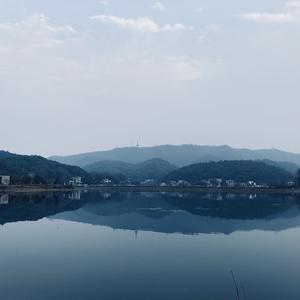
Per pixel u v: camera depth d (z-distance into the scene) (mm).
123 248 47344
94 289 31375
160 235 57312
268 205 120250
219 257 42938
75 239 53281
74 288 31594
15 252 44562
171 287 32094
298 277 35219
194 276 35312
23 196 150375
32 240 52250
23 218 78375
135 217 82938
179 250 46438
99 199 149250
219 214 90500
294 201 141500
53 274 35500
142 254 44062
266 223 73188
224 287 32250
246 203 129500
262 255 44188
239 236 57000
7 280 33531
